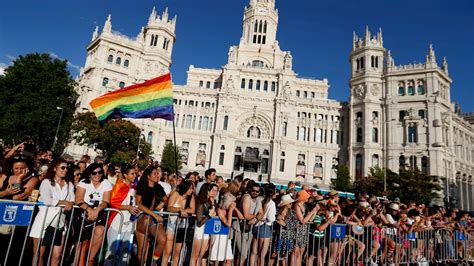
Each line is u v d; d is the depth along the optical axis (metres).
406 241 13.95
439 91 73.38
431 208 18.48
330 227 11.43
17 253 9.65
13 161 8.27
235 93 82.06
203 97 83.69
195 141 80.94
